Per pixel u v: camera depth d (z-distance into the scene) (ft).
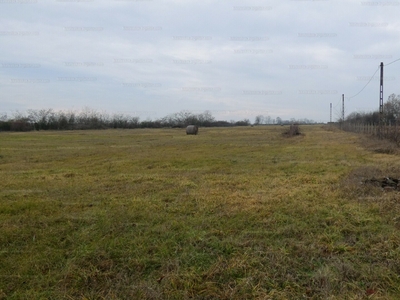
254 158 31.99
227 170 24.22
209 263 8.41
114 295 6.89
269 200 14.26
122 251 9.11
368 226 10.77
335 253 8.92
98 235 10.37
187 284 7.28
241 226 11.08
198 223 11.42
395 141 39.88
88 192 16.80
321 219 11.60
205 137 78.59
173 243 9.66
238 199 14.64
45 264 8.39
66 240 10.01
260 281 7.37
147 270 8.18
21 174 23.70
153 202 14.46
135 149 45.24
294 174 21.58
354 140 55.06
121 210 13.10
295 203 13.64
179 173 23.22
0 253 9.06
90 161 31.86
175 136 85.20
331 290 6.92
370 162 26.55
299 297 6.76
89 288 7.30
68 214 12.67
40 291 7.19
